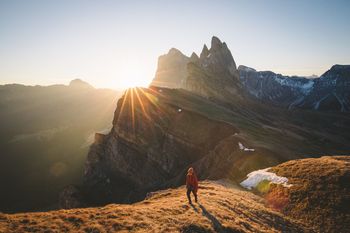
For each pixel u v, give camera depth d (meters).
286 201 31.59
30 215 19.03
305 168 39.25
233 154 63.12
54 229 16.80
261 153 60.38
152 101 122.75
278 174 40.19
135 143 117.44
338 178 33.12
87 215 19.55
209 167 68.25
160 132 108.56
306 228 26.00
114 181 118.81
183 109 107.44
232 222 21.39
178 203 25.16
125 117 126.50
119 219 19.02
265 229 22.78
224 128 90.81
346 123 196.88
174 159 96.38
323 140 118.12
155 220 19.36
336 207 28.28
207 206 24.22
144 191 95.19
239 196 32.84
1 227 16.19
